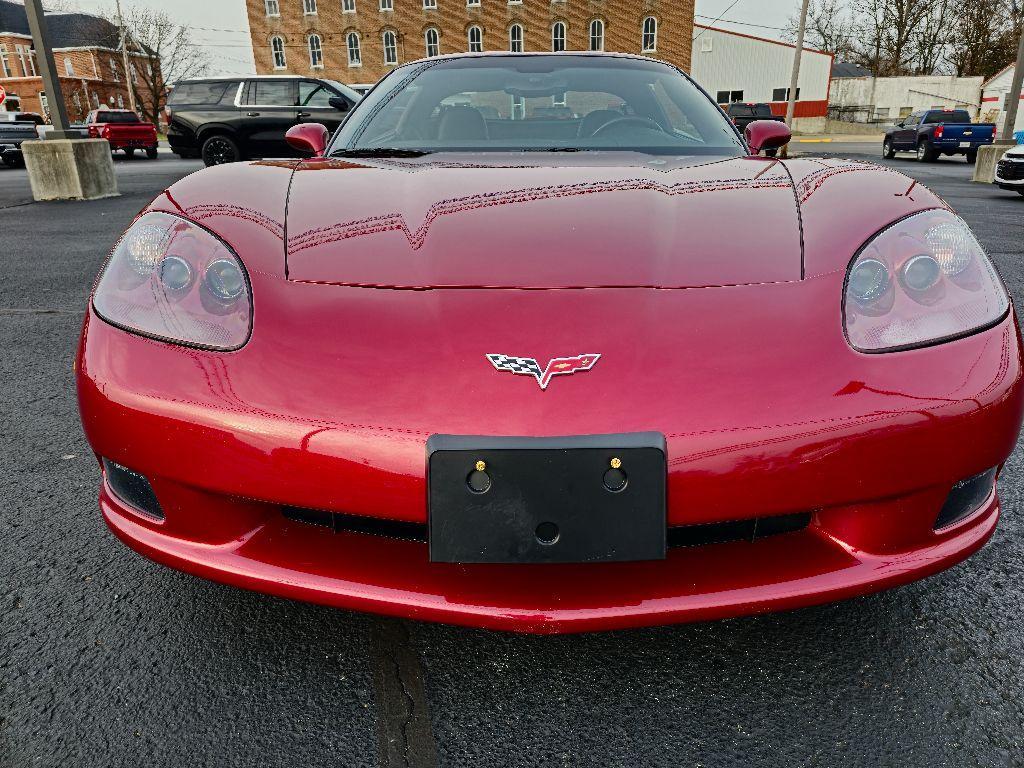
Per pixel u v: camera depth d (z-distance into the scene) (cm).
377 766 112
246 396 113
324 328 117
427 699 126
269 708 124
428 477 105
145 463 119
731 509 108
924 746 115
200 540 122
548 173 170
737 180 161
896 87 4484
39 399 262
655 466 104
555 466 104
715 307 118
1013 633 141
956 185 1166
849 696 125
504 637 142
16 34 5503
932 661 134
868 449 109
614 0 3869
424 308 119
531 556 107
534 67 248
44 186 895
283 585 116
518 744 116
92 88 5609
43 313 380
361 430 108
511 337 113
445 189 157
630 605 111
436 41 4066
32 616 146
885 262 125
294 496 112
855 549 117
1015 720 120
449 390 108
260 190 151
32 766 111
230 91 1242
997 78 3484
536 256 129
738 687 128
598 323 115
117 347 123
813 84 3903
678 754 114
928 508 117
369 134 225
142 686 128
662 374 109
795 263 127
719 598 112
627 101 232
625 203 148
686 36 3888
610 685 129
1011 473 207
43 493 195
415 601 112
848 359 113
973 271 126
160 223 137
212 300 124
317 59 4194
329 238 135
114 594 154
